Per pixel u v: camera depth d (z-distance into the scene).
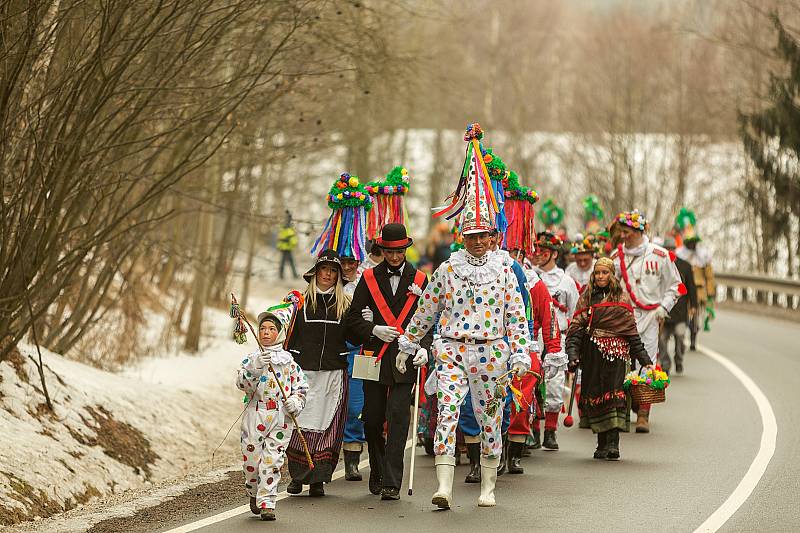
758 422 23.50
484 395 16.39
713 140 79.25
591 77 85.88
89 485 17.69
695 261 37.00
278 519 15.59
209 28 19.75
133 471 19.23
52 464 17.39
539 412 20.28
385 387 17.17
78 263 20.89
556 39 99.81
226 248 39.41
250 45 24.45
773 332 43.78
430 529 14.98
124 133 21.25
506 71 92.88
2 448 17.00
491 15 93.56
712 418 24.11
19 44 17.72
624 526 15.12
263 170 38.03
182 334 35.34
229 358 33.34
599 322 20.14
